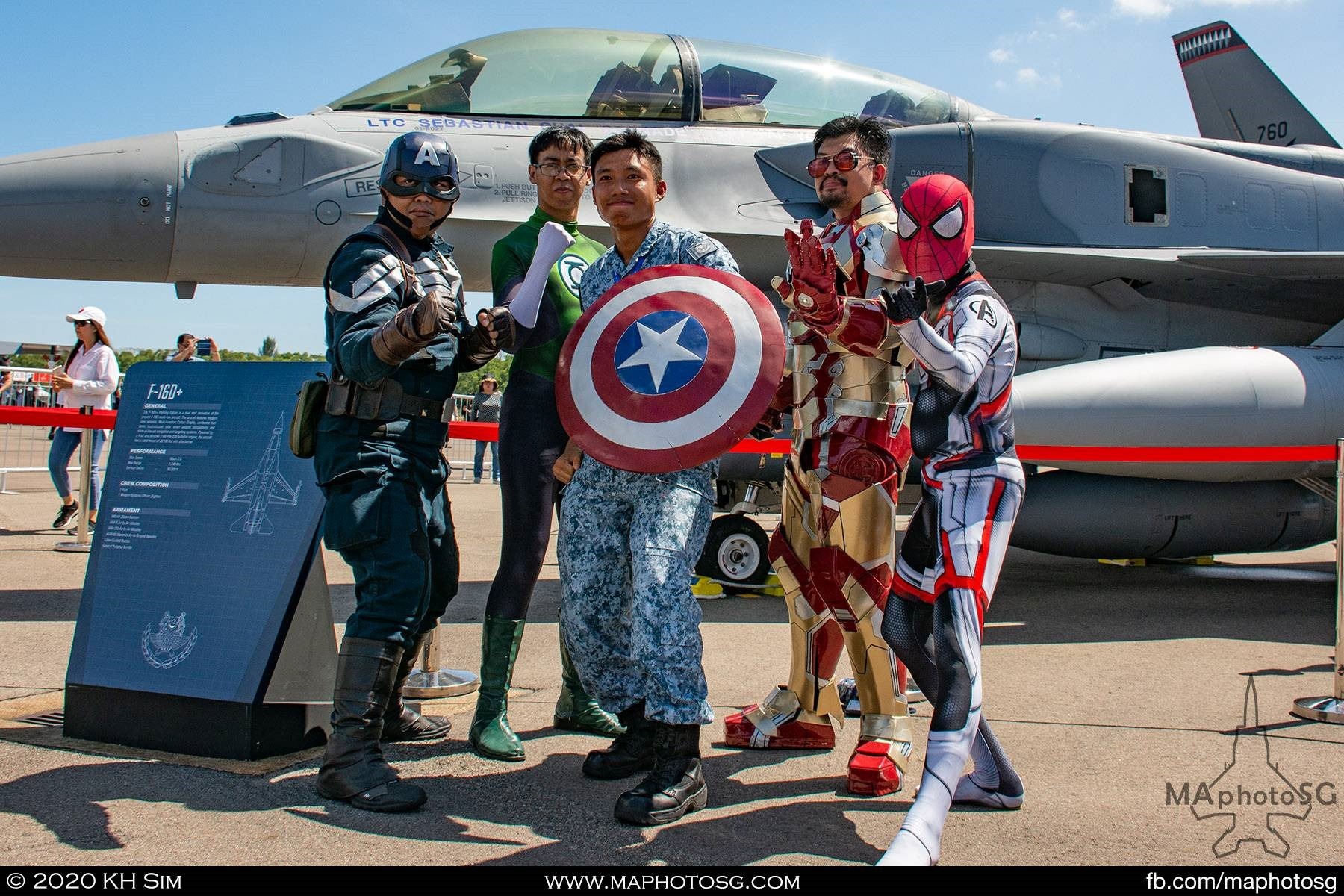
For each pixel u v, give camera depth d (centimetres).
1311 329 822
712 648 474
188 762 289
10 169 541
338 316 266
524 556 314
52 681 379
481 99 626
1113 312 745
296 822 245
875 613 288
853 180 294
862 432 289
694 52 655
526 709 368
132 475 330
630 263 301
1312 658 452
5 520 935
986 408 241
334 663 315
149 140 565
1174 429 584
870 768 276
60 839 229
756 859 229
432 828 245
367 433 268
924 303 219
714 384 262
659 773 259
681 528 263
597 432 268
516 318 272
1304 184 755
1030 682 406
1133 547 655
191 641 302
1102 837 242
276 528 304
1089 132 707
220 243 565
